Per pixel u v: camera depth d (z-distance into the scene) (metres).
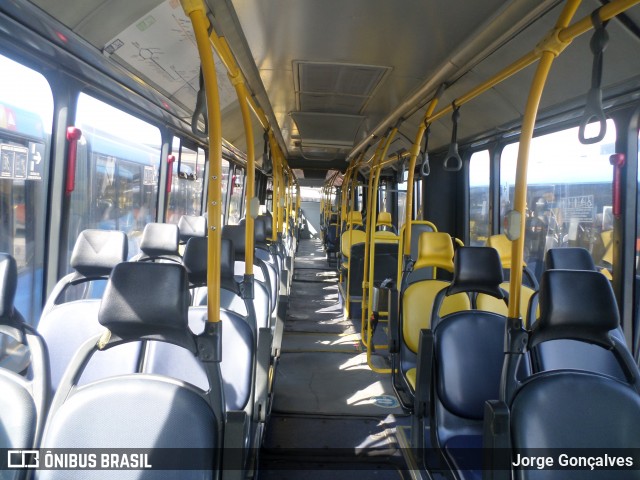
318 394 4.20
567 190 3.77
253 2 2.59
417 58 3.43
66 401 1.44
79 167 3.18
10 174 2.51
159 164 4.87
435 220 6.92
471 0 2.46
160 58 3.06
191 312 2.41
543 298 1.69
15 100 2.51
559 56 2.98
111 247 2.65
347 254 8.40
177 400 1.45
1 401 1.45
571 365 2.53
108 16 2.36
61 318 2.54
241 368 2.35
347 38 3.13
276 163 5.98
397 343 3.74
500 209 5.42
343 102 5.04
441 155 6.80
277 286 4.32
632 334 3.13
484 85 2.46
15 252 2.63
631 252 3.10
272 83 4.34
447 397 2.53
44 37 2.31
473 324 2.64
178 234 3.61
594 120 3.37
